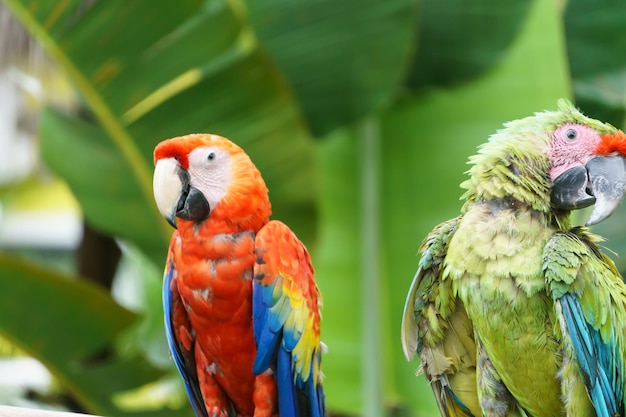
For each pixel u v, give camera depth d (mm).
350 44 7477
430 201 7750
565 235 4883
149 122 7492
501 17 7672
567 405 4828
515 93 7676
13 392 10094
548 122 5074
